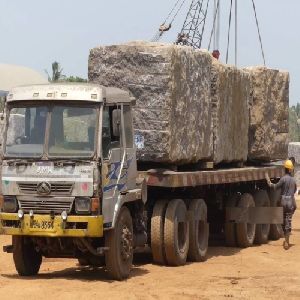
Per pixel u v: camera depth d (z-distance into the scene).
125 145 11.98
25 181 11.12
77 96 11.16
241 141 17.61
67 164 10.98
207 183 14.89
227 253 16.30
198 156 14.96
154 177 13.31
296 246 17.97
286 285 11.48
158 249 13.65
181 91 14.10
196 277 12.29
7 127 11.38
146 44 13.93
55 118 11.22
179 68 13.98
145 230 13.06
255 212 17.92
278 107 19.75
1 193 11.30
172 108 13.69
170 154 13.63
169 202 13.78
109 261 11.50
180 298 10.27
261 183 19.36
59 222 10.94
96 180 10.91
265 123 18.80
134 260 14.58
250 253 16.31
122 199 11.66
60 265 13.82
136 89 13.73
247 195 17.72
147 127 13.65
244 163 18.94
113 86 13.90
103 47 14.02
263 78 18.66
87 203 10.89
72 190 10.95
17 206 11.20
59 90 11.27
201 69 15.12
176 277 12.23
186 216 14.20
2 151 11.31
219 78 15.90
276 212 17.94
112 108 11.55
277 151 19.83
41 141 11.17
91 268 13.41
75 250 11.82
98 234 10.88
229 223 17.41
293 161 18.38
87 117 11.13
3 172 11.27
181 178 13.56
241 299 10.30
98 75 14.03
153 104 13.62
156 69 13.62
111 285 11.12
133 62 13.77
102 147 11.16
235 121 17.09
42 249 11.79
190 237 14.41
